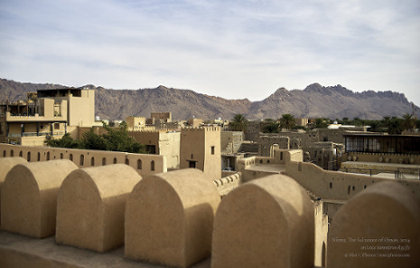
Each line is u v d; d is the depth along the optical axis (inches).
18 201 453.7
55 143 1487.5
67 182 408.8
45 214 439.8
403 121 2070.6
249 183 307.1
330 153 1588.3
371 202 275.0
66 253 387.9
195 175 388.8
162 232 350.0
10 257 403.9
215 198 386.6
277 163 1332.4
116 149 1387.8
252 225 302.4
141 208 362.0
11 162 529.3
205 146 1234.0
